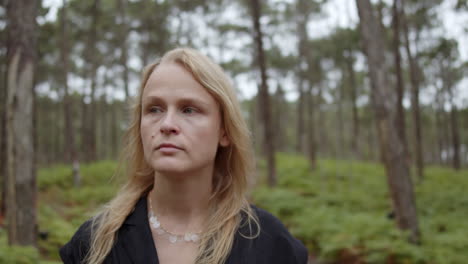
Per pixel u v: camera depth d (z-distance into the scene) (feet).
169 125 2.54
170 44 59.72
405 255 16.21
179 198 2.83
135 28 57.62
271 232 2.89
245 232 2.82
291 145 148.77
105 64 80.94
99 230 2.84
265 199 28.86
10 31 14.70
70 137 41.60
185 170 2.59
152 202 2.98
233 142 2.98
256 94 81.46
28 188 14.43
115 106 94.63
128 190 3.19
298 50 73.72
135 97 3.35
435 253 16.57
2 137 29.60
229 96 2.89
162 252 2.77
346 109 125.59
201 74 2.68
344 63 71.31
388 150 19.01
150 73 3.11
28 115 14.61
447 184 40.93
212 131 2.73
